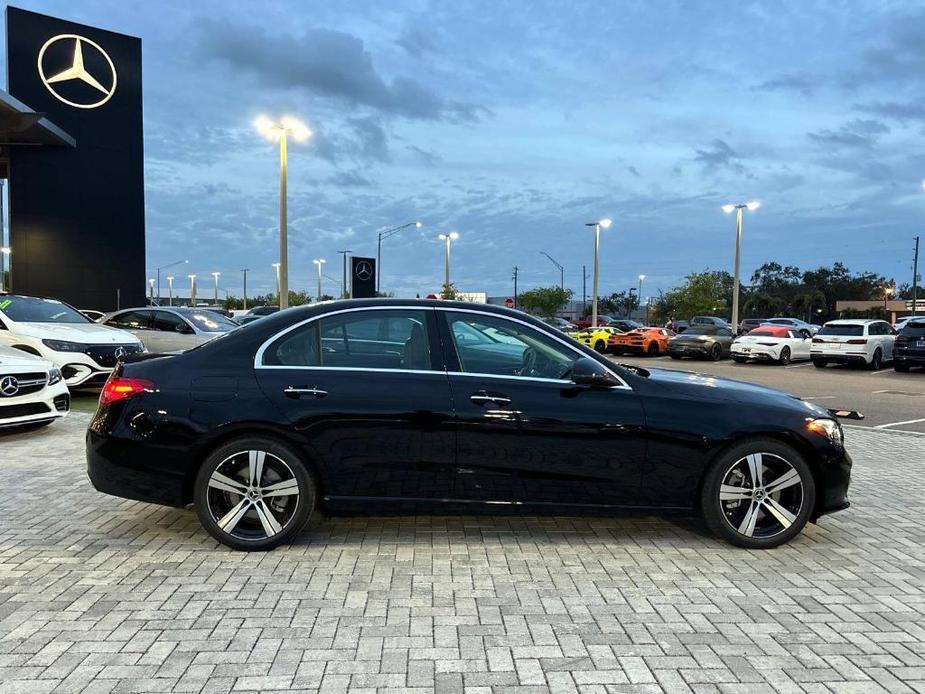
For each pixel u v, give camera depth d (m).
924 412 11.50
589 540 4.55
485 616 3.39
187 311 14.87
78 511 5.05
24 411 7.53
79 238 34.09
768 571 4.04
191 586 3.71
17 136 31.25
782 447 4.32
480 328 4.43
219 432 4.14
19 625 3.24
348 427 4.15
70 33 33.44
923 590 3.79
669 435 4.24
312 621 3.31
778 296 102.50
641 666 2.93
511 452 4.20
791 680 2.83
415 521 4.89
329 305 4.49
